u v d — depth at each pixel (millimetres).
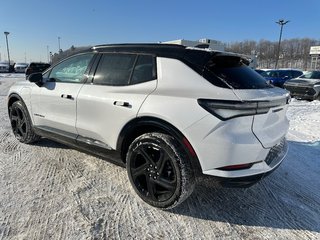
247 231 2830
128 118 3146
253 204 3318
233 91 2672
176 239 2664
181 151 2822
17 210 2971
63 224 2773
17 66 38594
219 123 2619
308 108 10773
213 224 2912
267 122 2875
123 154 3404
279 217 3090
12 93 4938
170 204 2957
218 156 2658
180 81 2924
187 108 2766
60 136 4148
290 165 4609
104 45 3799
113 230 2734
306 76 14766
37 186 3484
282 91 3273
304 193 3672
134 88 3219
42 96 4316
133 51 3424
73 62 4090
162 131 2998
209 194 3467
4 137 5355
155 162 3016
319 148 5578
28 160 4266
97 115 3508
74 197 3266
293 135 6543
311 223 3008
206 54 2957
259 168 2779
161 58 3143
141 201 3234
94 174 3859
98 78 3662
